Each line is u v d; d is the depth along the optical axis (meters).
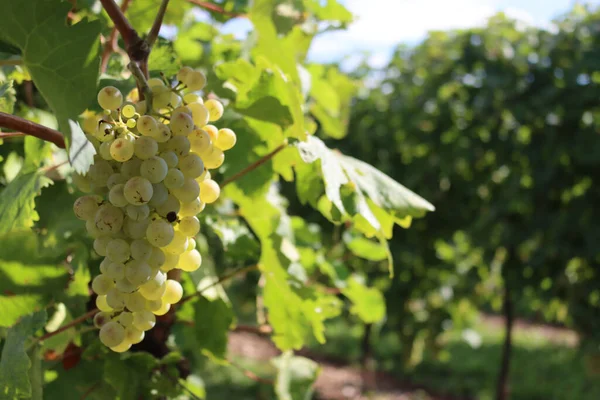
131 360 0.76
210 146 0.58
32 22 0.54
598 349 2.97
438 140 3.36
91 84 0.53
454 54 3.44
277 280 0.88
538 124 3.04
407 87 3.75
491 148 3.14
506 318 3.25
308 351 5.32
